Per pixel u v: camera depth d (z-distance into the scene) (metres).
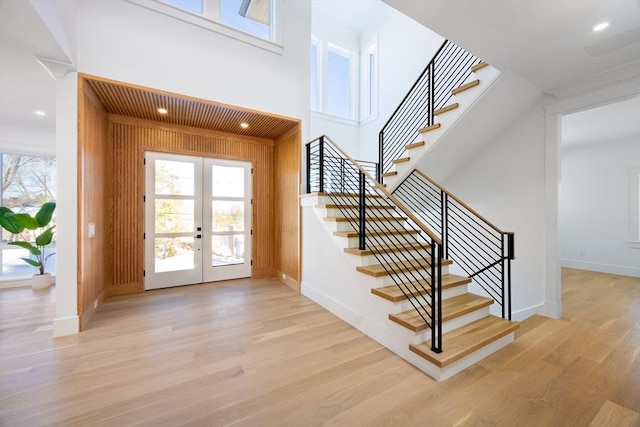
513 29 2.01
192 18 3.12
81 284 2.58
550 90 2.96
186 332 2.59
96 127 3.03
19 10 1.74
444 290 2.66
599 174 5.50
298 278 3.90
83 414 1.53
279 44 3.72
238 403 1.64
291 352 2.25
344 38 6.38
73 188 2.52
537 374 1.95
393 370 2.00
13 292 3.79
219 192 4.39
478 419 1.52
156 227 3.91
